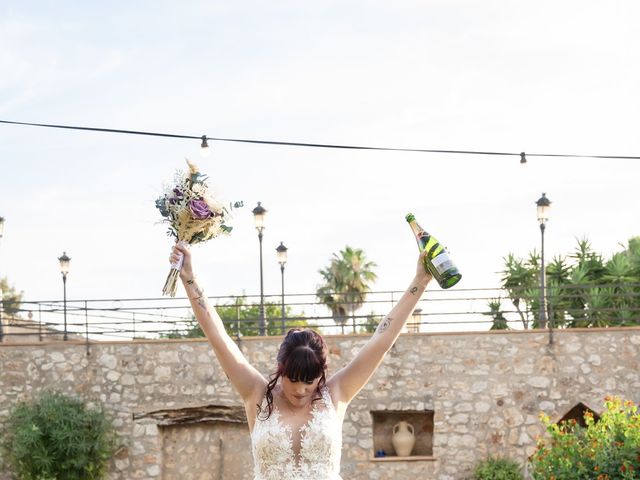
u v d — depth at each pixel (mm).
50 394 16797
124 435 16766
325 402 3305
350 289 30328
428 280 3553
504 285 19844
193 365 16891
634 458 9906
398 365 16641
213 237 3688
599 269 18797
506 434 16312
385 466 16328
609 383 16297
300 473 3234
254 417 3332
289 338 3264
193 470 16844
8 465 16578
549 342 16469
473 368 16516
